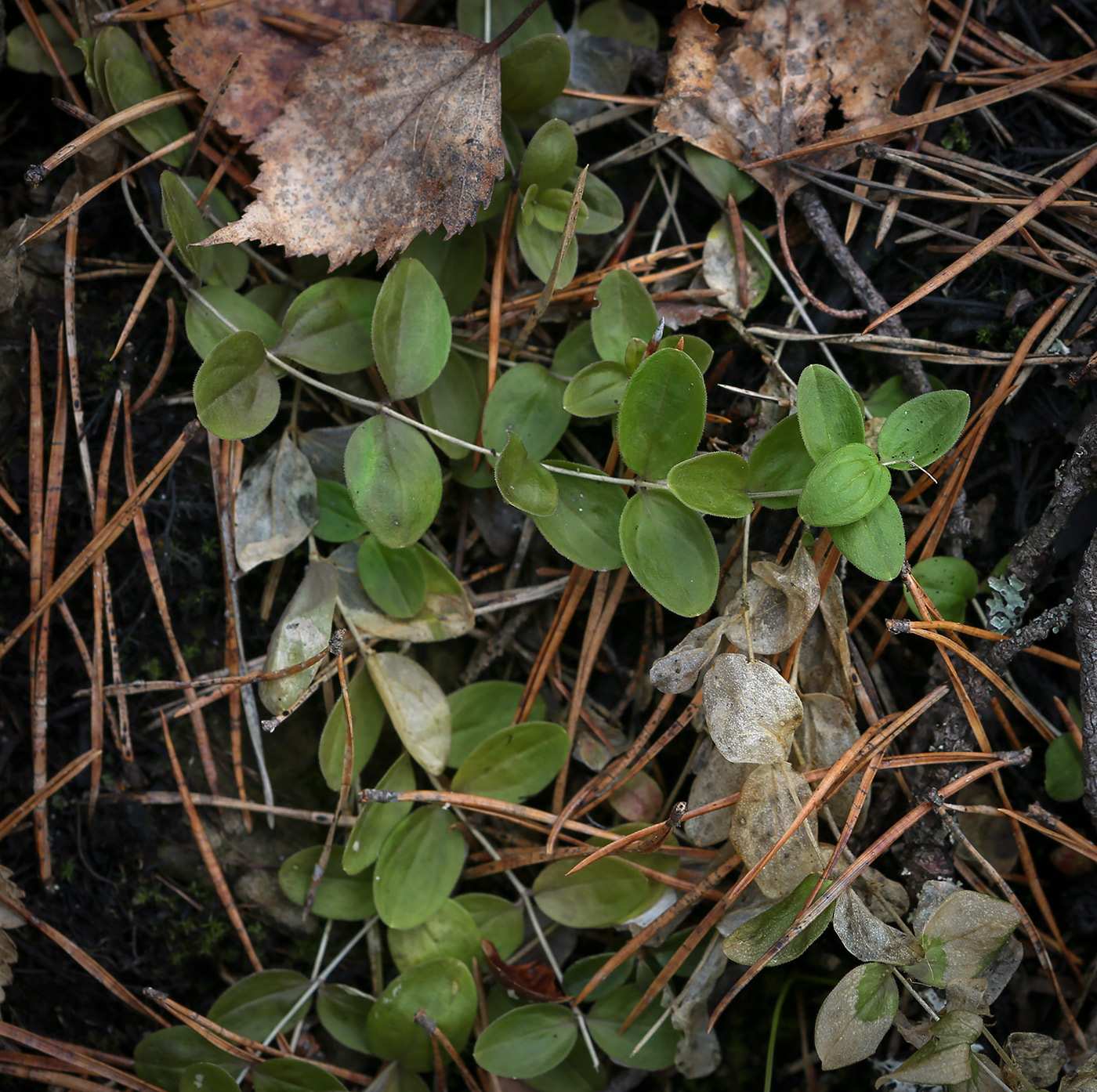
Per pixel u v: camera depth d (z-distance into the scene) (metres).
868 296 0.49
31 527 0.49
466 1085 0.50
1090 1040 0.49
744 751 0.48
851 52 0.49
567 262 0.49
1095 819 0.48
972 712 0.48
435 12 0.50
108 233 0.50
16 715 0.50
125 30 0.49
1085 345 0.49
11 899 0.49
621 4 0.50
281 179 0.48
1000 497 0.50
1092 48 0.50
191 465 0.49
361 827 0.49
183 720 0.50
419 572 0.49
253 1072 0.49
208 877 0.50
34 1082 0.49
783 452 0.48
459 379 0.49
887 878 0.49
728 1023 0.50
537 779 0.49
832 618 0.49
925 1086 0.49
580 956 0.50
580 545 0.48
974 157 0.50
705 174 0.50
